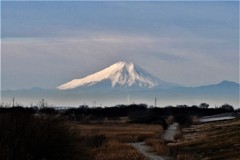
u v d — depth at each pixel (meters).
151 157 61.03
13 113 30.56
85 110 181.88
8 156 27.75
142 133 109.69
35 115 31.48
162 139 100.12
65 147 30.41
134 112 197.75
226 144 74.12
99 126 127.19
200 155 63.16
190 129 149.38
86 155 33.06
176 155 63.94
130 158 55.00
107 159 52.94
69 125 32.31
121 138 92.62
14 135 29.12
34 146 29.12
